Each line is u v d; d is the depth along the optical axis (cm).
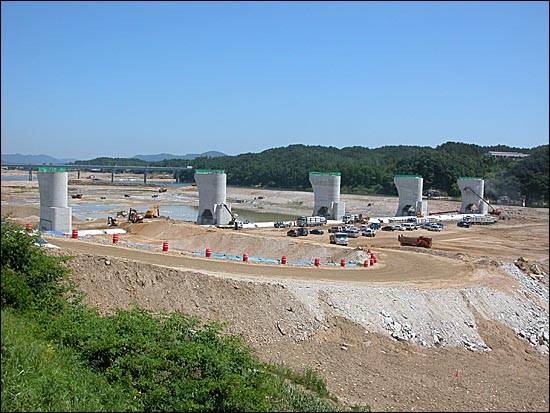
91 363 2116
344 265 5062
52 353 2069
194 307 3209
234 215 9338
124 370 2053
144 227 8219
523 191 14025
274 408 2119
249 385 2053
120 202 16500
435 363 3212
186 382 1994
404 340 3431
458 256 6003
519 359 3538
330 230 8594
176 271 3369
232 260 4625
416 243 7538
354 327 3406
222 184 9288
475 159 17100
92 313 2469
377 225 9950
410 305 3791
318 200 11038
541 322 4275
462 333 3716
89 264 3231
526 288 4903
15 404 1741
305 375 2755
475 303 4106
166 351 2111
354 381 2812
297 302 3431
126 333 2244
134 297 3177
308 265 4856
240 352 2361
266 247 6644
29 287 2452
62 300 2523
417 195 12388
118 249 4575
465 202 13638
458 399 2709
